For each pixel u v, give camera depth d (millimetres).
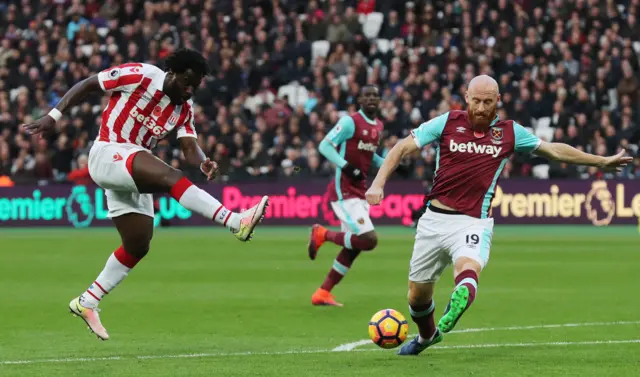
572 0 28844
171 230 24875
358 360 7426
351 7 30828
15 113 27625
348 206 11398
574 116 26406
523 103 26703
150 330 9281
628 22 29016
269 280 14000
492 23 28734
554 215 24953
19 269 15531
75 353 7871
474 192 6984
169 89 7445
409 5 30219
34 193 25875
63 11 30797
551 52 27875
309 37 29406
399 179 25406
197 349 8070
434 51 28094
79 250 19078
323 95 27375
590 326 9430
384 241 21188
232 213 6930
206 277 14375
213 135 26672
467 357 7551
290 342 8492
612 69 27453
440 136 7059
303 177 25688
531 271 15258
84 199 25844
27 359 7555
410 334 8859
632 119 26734
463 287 6297
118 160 7242
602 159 7113
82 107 27422
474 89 6871
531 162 26234
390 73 28250
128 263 7836
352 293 12438
